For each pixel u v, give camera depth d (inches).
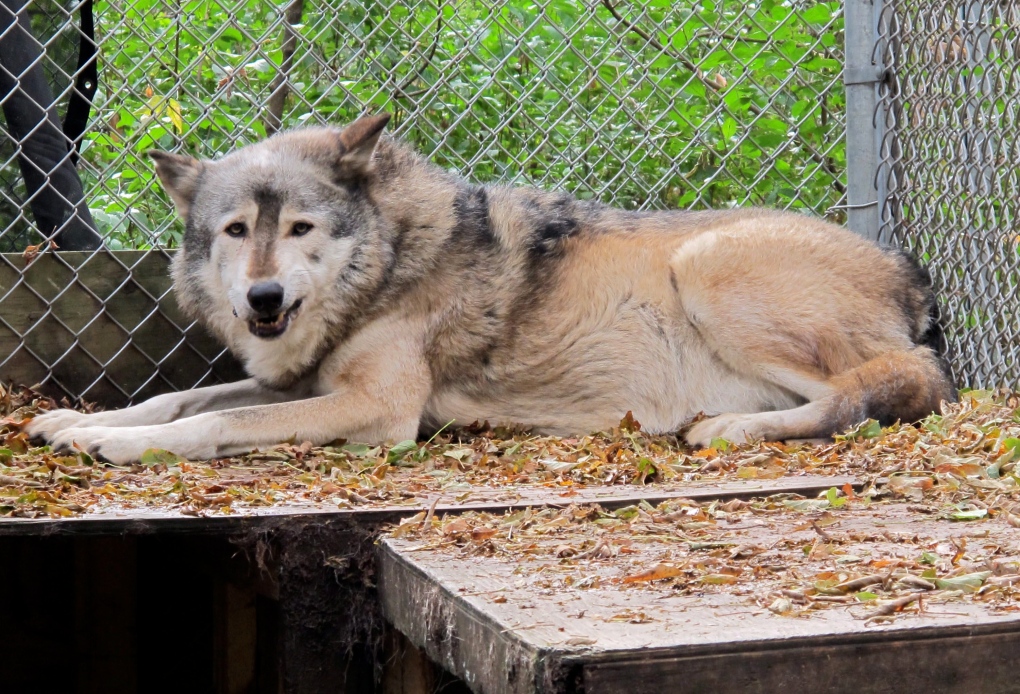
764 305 309.7
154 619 266.8
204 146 431.8
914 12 346.3
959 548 158.1
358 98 392.2
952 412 299.4
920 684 122.4
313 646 191.9
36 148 334.6
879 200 368.8
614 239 324.5
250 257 281.0
